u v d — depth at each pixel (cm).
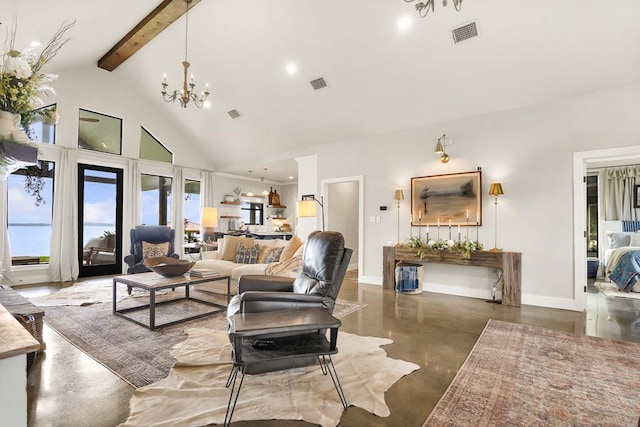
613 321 341
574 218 388
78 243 570
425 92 447
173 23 459
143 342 267
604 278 603
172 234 544
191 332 290
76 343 264
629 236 601
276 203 1027
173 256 491
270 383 202
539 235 411
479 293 457
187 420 162
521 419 169
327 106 526
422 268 485
